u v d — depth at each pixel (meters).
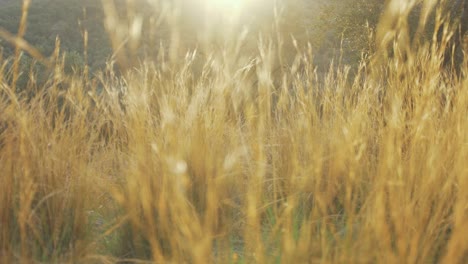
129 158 2.69
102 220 2.85
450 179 2.04
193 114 2.76
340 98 3.05
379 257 1.71
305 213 2.34
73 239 2.31
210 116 2.87
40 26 27.47
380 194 1.79
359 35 10.23
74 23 26.50
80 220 2.34
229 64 2.32
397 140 2.29
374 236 1.81
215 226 1.98
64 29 25.55
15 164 2.34
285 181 2.79
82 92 2.70
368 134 3.02
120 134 3.00
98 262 2.21
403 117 2.59
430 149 2.32
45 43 24.78
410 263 1.61
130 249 2.30
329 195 2.47
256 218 1.90
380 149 2.71
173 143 2.21
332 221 2.30
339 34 10.40
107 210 2.86
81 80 2.67
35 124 2.68
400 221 1.84
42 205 2.39
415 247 1.62
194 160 2.65
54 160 2.50
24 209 1.94
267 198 2.81
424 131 2.59
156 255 1.74
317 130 2.94
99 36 20.30
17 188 2.36
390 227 2.04
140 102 2.54
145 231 2.21
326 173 2.79
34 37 26.45
